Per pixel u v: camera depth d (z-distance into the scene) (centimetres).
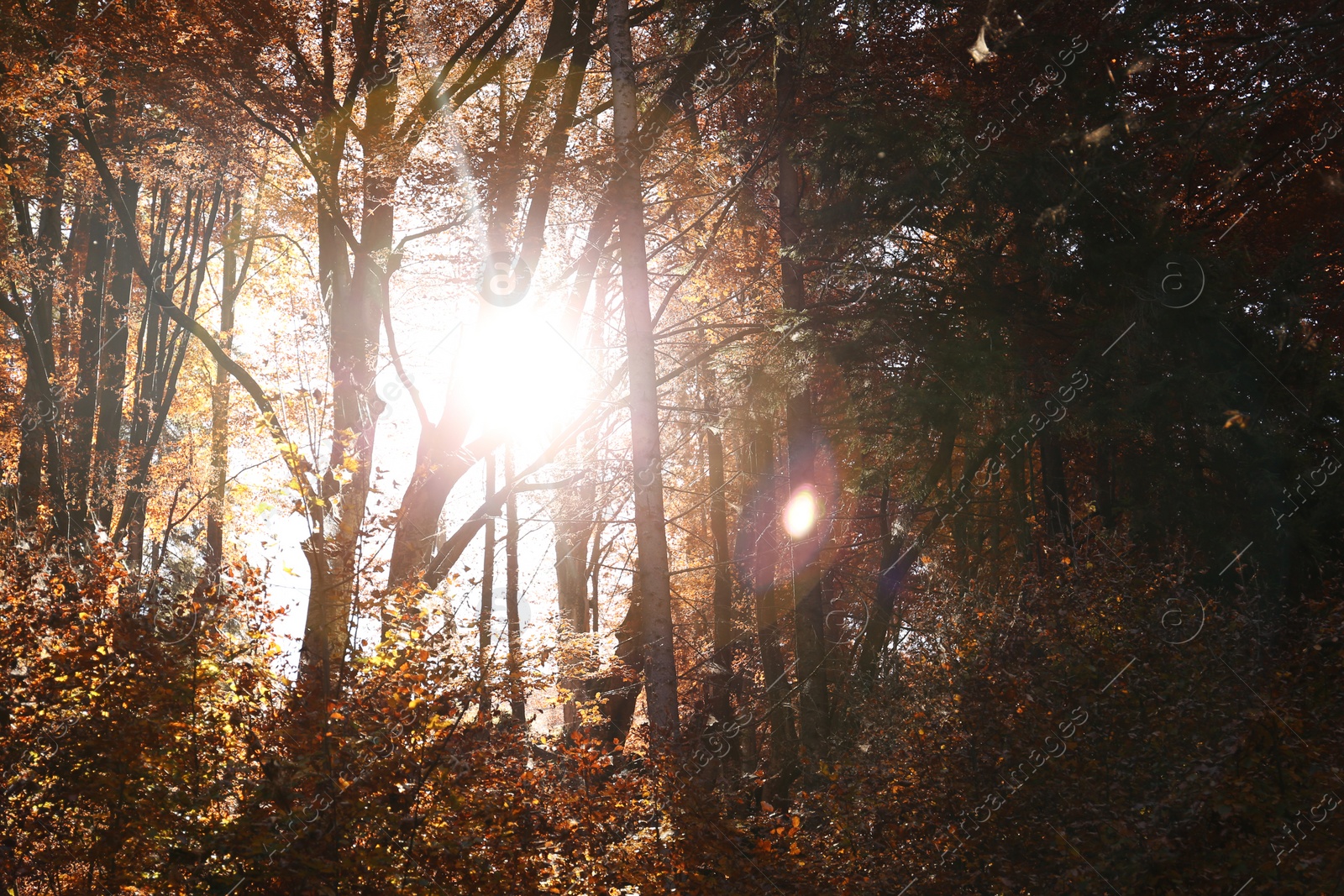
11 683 717
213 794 691
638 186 1220
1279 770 727
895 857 823
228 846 654
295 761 673
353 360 1255
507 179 1249
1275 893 663
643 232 1217
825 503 1761
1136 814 730
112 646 730
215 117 1319
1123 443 1260
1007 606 939
